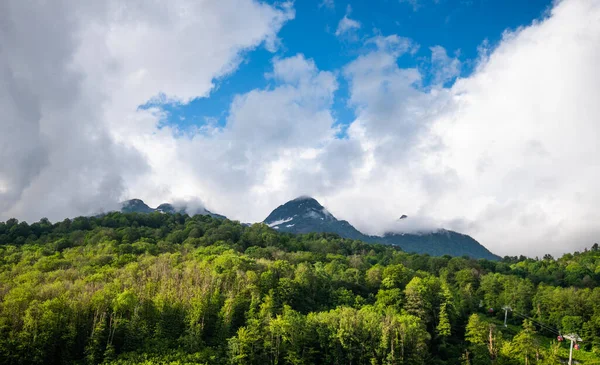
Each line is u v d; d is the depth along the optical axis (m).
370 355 110.81
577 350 138.88
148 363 97.00
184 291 122.31
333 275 164.38
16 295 106.19
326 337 113.38
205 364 99.38
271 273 138.88
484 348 122.88
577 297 157.50
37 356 94.31
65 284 122.31
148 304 113.25
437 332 133.25
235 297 122.31
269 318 112.31
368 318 118.25
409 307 137.75
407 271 171.88
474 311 168.25
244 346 104.12
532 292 173.38
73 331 100.62
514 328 157.00
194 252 181.50
